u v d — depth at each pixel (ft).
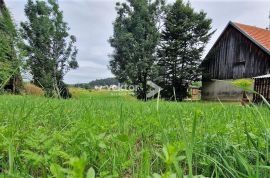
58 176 3.15
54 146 5.24
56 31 136.87
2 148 5.27
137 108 16.90
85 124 7.12
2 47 25.85
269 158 5.48
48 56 133.59
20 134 6.28
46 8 137.08
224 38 110.73
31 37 135.03
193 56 134.72
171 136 7.22
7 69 22.47
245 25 108.17
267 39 100.01
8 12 34.91
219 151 6.00
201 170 5.88
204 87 121.39
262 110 11.07
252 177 4.36
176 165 3.29
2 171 4.81
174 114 12.55
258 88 72.23
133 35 141.59
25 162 5.30
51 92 20.48
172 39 139.33
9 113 10.65
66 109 13.29
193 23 135.74
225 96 109.50
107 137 6.21
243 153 5.85
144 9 141.49
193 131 4.06
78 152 5.75
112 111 13.66
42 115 10.64
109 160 5.55
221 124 8.65
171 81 132.87
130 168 5.74
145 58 133.18
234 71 106.11
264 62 94.73
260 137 6.57
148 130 8.71
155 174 3.16
